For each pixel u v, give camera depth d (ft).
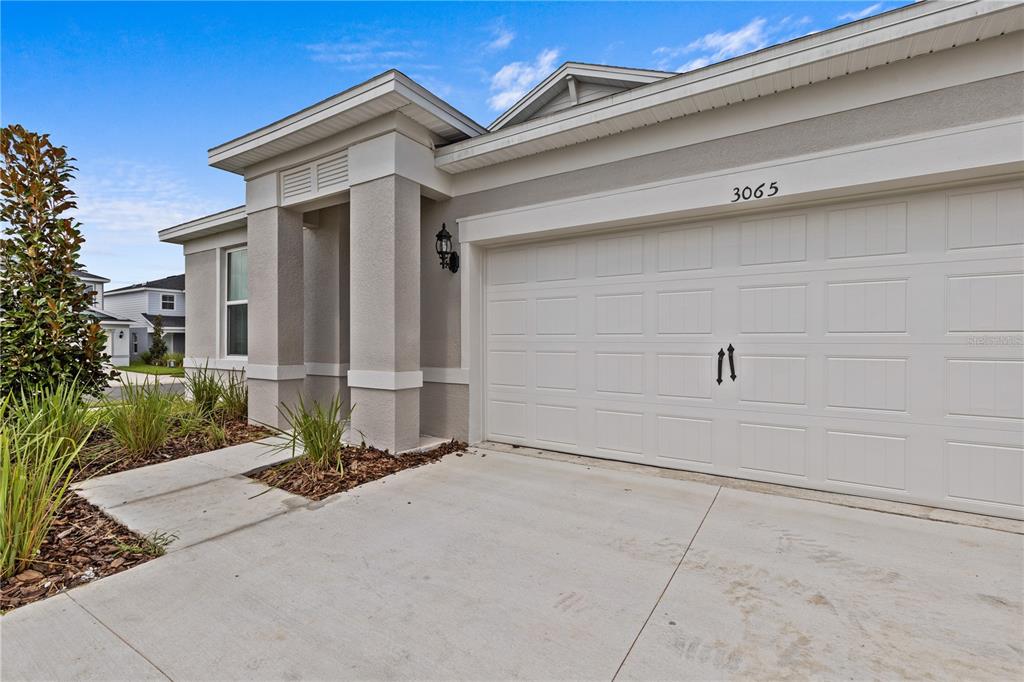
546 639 6.40
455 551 8.99
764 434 12.84
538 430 16.49
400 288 15.44
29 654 5.99
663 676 5.70
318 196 17.46
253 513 10.79
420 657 6.04
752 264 12.93
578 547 9.16
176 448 16.15
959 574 8.05
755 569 8.29
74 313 18.29
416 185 15.93
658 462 14.38
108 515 10.50
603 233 15.20
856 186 10.94
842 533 9.71
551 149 15.03
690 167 12.89
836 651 6.13
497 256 17.30
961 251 10.57
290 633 6.50
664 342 14.23
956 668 5.80
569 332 15.87
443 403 17.48
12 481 8.27
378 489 12.47
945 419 10.78
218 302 26.27
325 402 21.39
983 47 9.66
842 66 10.55
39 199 17.30
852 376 11.74
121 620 6.75
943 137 10.03
